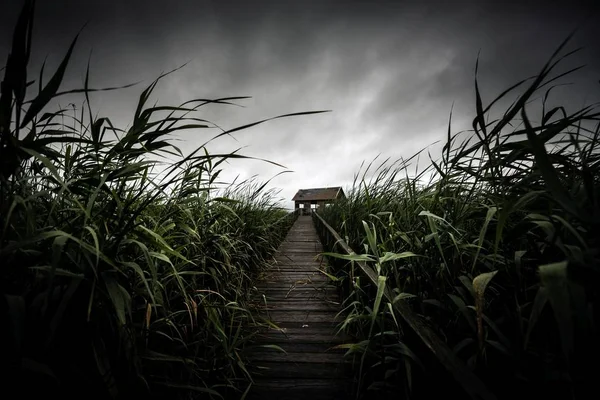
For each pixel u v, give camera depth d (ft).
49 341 1.87
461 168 3.03
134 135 2.43
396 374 3.20
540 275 1.48
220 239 5.35
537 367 2.11
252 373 4.80
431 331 2.72
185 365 3.08
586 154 2.48
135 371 2.48
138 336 2.77
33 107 1.77
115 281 2.28
